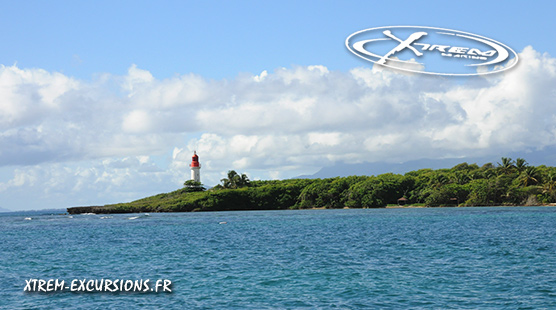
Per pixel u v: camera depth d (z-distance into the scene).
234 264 44.66
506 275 36.66
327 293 32.38
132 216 173.38
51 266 45.84
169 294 33.12
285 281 36.31
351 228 86.38
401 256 47.69
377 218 118.31
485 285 33.59
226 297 32.03
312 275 38.34
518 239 60.22
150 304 30.75
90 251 57.03
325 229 85.38
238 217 142.12
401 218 115.94
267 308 29.27
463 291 32.09
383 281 35.53
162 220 132.50
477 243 56.94
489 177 199.38
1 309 30.20
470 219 104.19
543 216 109.62
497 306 28.61
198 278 38.25
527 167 190.50
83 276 40.22
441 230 77.00
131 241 69.06
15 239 78.56
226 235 76.69
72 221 145.75
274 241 65.06
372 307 28.91
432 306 28.89
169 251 55.44
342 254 50.00
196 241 67.19
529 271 38.00
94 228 103.69
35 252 57.34
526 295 30.67
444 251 50.56
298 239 67.25
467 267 40.47
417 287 33.47
